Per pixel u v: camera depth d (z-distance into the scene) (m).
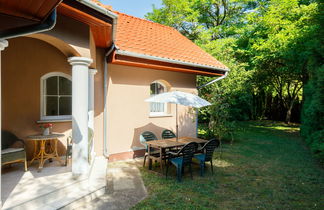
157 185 5.21
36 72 6.07
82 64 4.50
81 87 4.54
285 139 11.99
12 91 5.67
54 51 6.34
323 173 6.25
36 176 4.67
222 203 4.32
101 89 7.08
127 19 9.84
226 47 14.79
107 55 6.86
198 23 20.83
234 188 5.10
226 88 11.01
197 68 8.99
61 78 6.59
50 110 6.40
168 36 10.34
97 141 7.04
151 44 8.29
